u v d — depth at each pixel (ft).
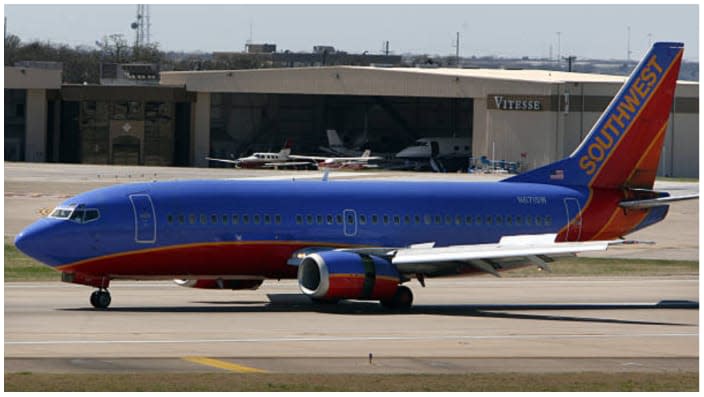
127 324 387.55
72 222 435.12
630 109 529.86
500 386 285.23
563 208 516.32
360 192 484.33
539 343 368.89
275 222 460.55
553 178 524.11
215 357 324.39
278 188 471.21
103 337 356.18
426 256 452.35
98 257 436.35
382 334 379.55
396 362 323.37
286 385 279.08
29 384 273.95
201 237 447.42
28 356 318.45
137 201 443.73
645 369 323.16
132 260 440.04
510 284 560.20
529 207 510.58
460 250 461.37
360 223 476.13
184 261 447.42
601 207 523.70
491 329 400.67
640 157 533.55
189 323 394.32
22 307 432.66
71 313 416.26
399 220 483.92
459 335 382.63
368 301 488.85
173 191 452.76
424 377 295.28
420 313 447.01
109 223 436.35
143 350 333.01
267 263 460.96
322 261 443.73
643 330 408.26
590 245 444.96
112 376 286.66
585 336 388.98
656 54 531.09
